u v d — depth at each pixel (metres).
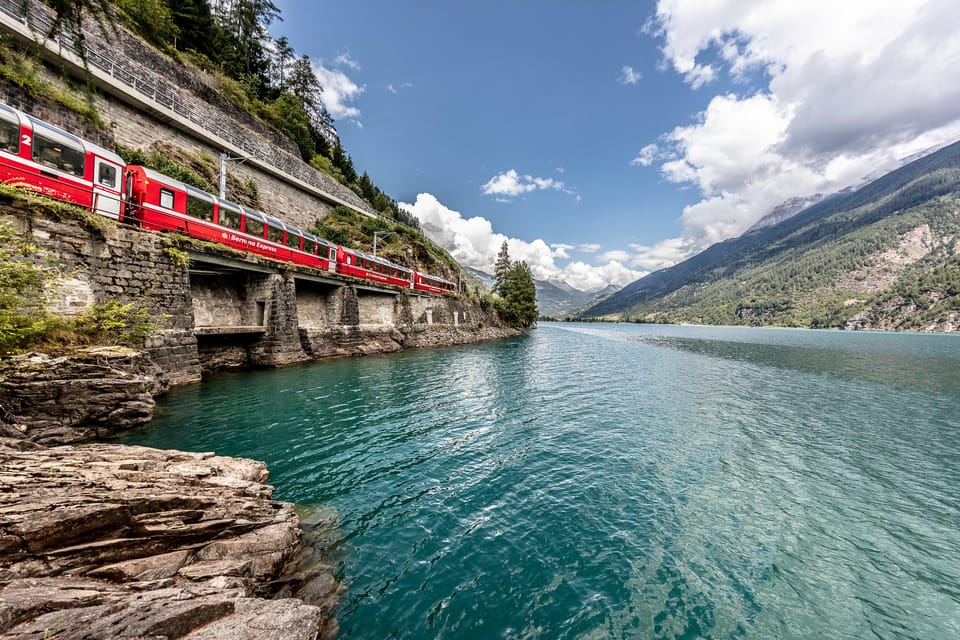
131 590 4.35
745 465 11.52
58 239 13.06
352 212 53.47
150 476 6.21
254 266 21.98
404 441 12.52
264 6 55.03
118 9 26.33
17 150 12.79
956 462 12.02
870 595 6.31
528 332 79.56
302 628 4.20
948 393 23.00
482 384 22.19
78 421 10.55
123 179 16.64
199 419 13.29
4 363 9.50
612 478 10.31
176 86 31.48
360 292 34.03
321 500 8.62
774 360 39.81
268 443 11.70
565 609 5.74
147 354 14.34
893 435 14.65
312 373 22.27
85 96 8.26
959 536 8.05
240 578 5.17
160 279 16.39
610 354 42.47
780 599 6.16
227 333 20.80
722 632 5.46
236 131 37.03
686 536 7.79
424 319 43.78
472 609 5.64
